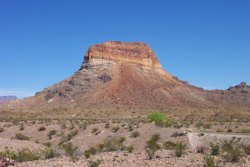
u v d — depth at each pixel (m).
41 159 18.42
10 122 59.47
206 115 93.50
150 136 29.75
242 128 47.72
